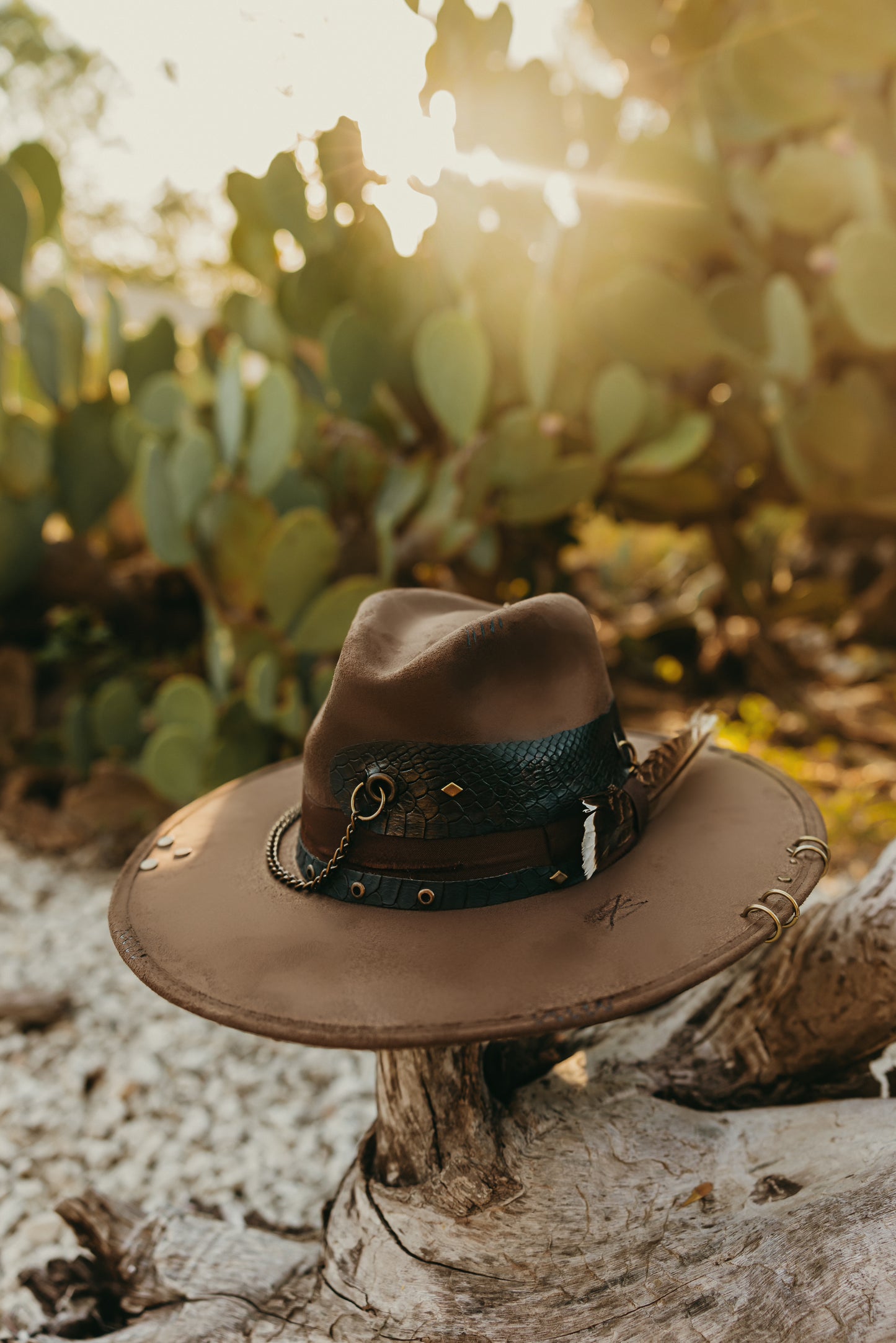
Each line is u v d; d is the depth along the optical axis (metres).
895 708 5.03
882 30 3.16
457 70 3.04
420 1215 1.25
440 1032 0.86
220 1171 2.09
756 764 1.40
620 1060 1.48
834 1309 0.98
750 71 3.46
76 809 3.54
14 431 3.62
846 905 1.30
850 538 6.16
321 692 3.19
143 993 2.81
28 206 3.45
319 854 1.14
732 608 5.02
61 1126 2.27
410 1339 1.16
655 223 3.90
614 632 5.84
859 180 3.56
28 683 4.02
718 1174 1.25
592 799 1.07
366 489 3.88
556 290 4.06
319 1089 2.37
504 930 1.01
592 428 3.92
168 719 3.14
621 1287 1.14
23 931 3.18
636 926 0.99
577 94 4.01
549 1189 1.24
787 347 3.74
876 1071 1.39
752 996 1.42
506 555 4.58
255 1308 1.32
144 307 10.05
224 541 3.16
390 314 3.42
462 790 1.04
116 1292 1.47
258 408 3.03
